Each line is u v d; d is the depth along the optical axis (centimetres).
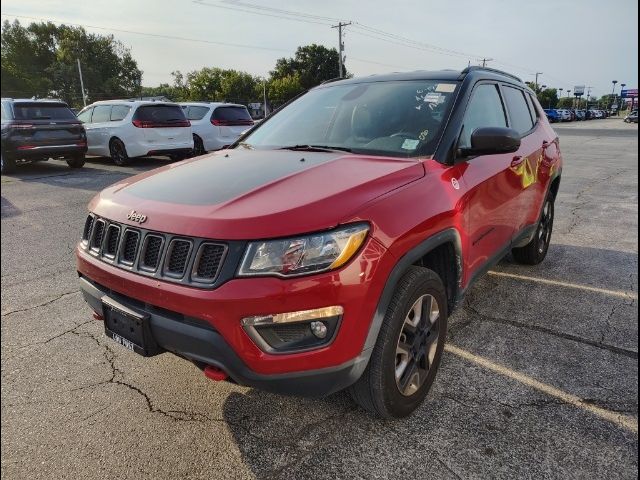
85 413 253
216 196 219
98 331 341
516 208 362
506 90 386
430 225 232
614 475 207
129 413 253
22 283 432
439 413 249
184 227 202
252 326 189
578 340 322
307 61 7206
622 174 1116
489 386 271
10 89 7019
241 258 190
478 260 303
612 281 427
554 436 231
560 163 480
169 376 286
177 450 227
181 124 1253
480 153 271
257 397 265
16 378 284
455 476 208
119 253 224
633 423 239
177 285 199
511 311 367
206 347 196
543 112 490
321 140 312
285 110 371
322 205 201
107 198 253
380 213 210
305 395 205
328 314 193
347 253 195
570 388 269
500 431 235
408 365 241
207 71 6469
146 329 212
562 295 396
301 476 211
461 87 308
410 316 238
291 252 189
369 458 220
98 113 1263
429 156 268
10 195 838
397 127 294
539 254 462
